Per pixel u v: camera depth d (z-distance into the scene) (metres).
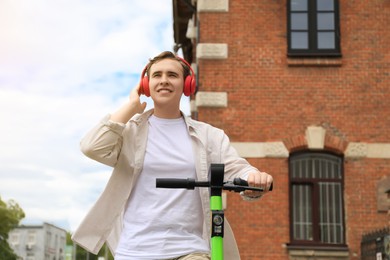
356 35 12.37
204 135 3.69
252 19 12.41
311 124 12.02
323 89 12.14
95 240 3.62
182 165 3.58
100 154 3.50
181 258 3.38
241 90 12.12
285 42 12.34
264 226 11.59
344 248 11.45
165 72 3.67
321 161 12.01
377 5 12.48
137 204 3.55
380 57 12.28
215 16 12.41
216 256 2.84
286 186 11.74
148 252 3.40
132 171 3.59
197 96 12.08
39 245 74.38
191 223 3.50
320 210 11.85
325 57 12.21
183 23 16.92
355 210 11.71
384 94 12.14
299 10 12.51
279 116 12.03
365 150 11.91
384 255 10.34
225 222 3.63
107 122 3.49
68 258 79.50
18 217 48.28
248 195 3.34
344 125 12.02
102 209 3.60
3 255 47.16
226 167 3.68
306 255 11.47
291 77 12.18
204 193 3.54
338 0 12.48
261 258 11.47
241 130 11.97
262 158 11.88
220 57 12.22
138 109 3.61
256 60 12.23
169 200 3.49
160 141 3.65
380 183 11.80
